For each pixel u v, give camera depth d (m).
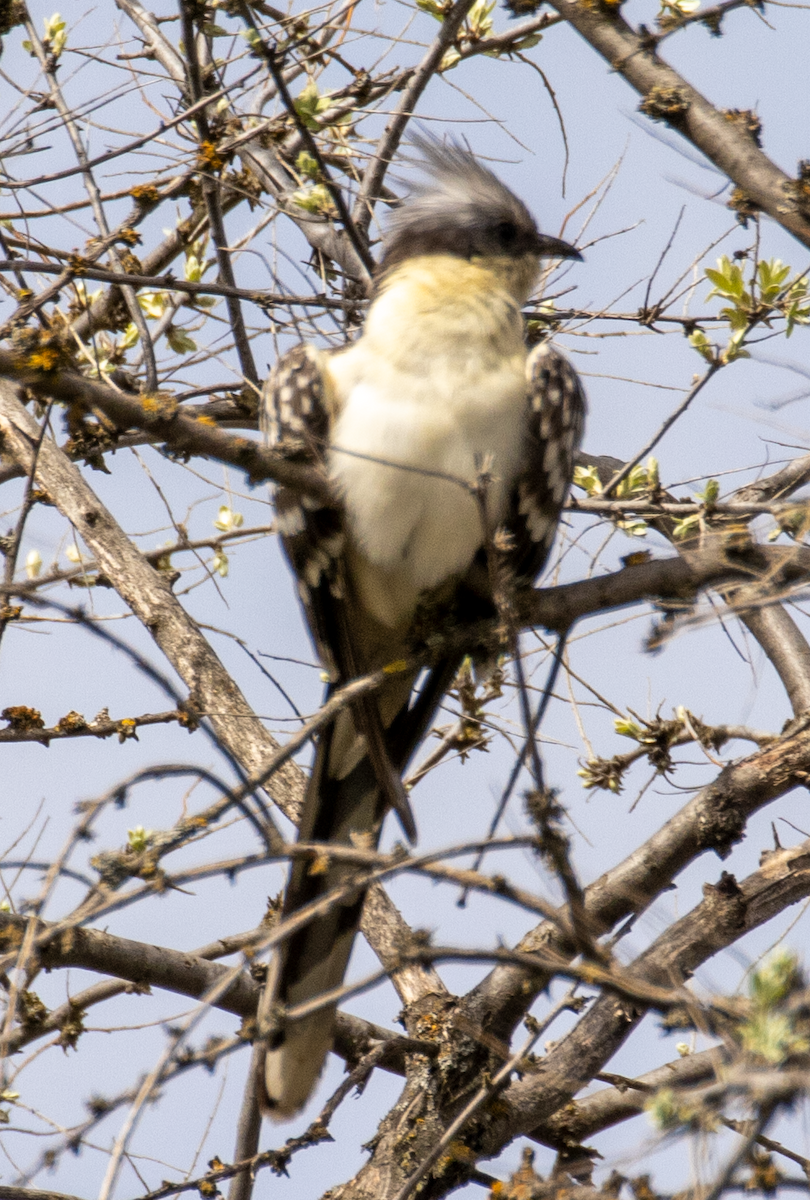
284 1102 7.41
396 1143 7.63
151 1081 5.27
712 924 7.67
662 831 7.89
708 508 7.82
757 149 6.68
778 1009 4.71
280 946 7.58
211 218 9.19
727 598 6.91
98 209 9.12
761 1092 4.52
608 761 8.48
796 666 8.87
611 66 6.95
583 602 7.41
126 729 8.70
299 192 8.65
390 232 9.20
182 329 10.37
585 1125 8.14
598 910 7.79
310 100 8.56
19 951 5.83
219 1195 7.50
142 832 7.04
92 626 5.73
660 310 9.25
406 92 9.20
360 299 9.66
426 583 7.95
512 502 7.97
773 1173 5.23
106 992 8.23
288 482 7.18
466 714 8.82
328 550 7.95
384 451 7.62
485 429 7.68
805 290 8.09
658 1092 4.78
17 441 9.35
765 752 7.87
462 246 8.95
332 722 8.12
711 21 6.85
